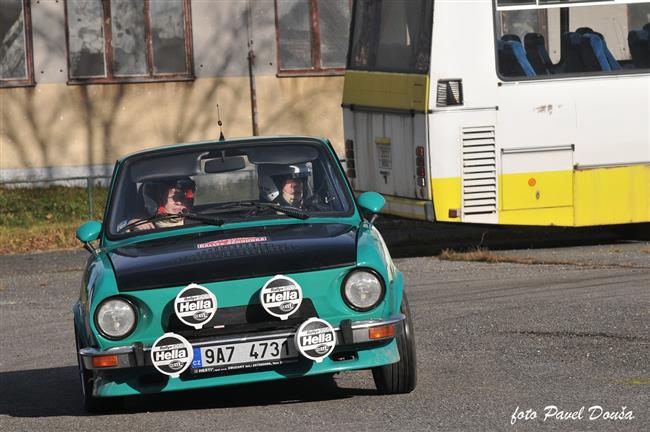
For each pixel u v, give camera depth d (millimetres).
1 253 53781
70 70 74375
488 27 43125
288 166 24453
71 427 21688
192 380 20938
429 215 43344
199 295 20562
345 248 21453
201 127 75250
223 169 24562
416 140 43719
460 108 43062
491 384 23266
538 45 43781
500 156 43375
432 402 21625
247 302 20750
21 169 74188
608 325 29250
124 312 20859
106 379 21172
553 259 42688
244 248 21812
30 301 40781
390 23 46156
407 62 44531
